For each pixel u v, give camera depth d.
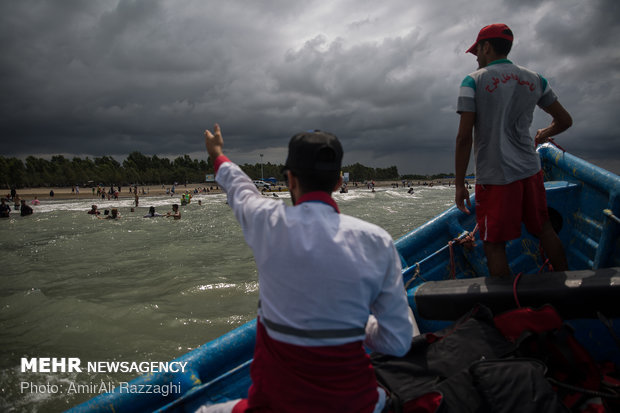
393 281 0.99
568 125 2.05
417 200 48.91
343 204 39.78
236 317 6.22
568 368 1.52
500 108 1.81
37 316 6.30
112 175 142.62
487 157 1.88
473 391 1.39
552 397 1.29
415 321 2.16
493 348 1.64
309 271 0.91
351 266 0.91
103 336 5.54
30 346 5.25
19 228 20.03
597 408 1.40
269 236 0.97
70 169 134.00
